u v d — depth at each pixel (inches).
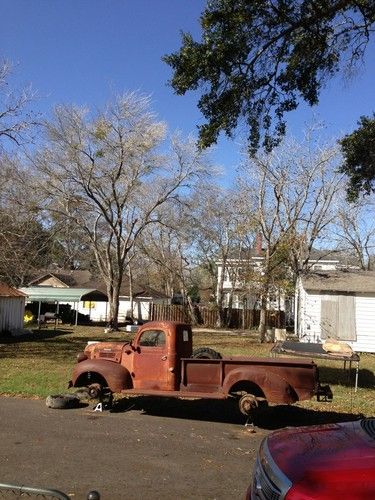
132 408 409.1
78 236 1498.5
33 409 394.3
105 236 1504.7
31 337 1096.2
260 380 355.9
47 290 1551.4
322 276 1056.8
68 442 301.1
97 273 2214.6
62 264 2273.6
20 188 1032.8
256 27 406.6
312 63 435.5
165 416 384.2
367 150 682.8
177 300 2460.6
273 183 1173.1
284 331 1007.6
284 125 446.6
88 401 430.0
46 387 483.2
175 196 1344.7
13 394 454.0
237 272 1606.8
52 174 1174.3
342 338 986.7
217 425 358.6
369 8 419.5
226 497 220.5
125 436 319.3
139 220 1413.6
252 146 454.0
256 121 440.5
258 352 877.8
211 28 398.9
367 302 988.6
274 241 1211.9
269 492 137.9
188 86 410.6
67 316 1674.5
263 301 1122.7
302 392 354.0
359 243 1867.6
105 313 1979.6
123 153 1219.2
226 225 1653.5
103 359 408.5
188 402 435.5
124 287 2034.9
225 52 397.7
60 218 1236.5
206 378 378.0
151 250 1779.0
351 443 146.5
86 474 244.7
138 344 397.1
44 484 228.7
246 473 252.7
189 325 414.9
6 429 327.0
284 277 1206.3
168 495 221.0
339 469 129.9
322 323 1000.2
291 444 154.0
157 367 388.2
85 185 1213.7
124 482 235.5
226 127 429.7
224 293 1934.1
